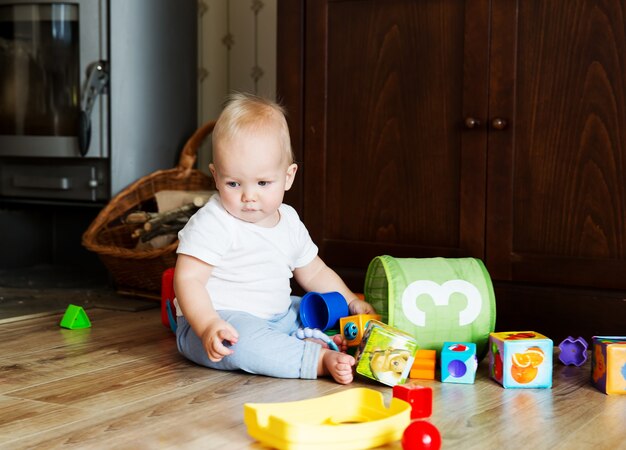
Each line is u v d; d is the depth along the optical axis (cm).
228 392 134
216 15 282
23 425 116
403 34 189
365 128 195
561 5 171
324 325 165
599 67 169
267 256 157
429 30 186
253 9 276
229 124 149
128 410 123
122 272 226
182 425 116
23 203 265
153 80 253
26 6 247
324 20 198
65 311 205
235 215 153
